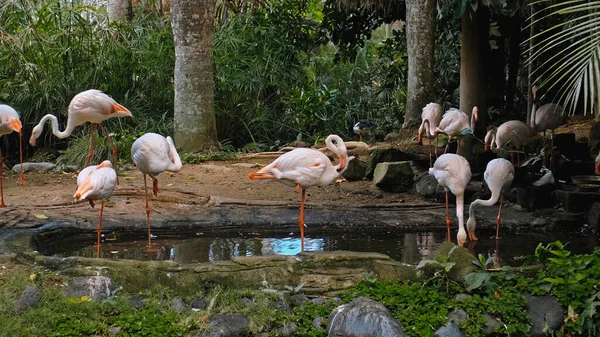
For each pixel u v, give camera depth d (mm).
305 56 16812
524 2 11242
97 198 5812
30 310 4562
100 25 13297
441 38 15133
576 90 4879
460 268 5047
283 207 7609
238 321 4699
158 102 13281
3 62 12570
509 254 6168
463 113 9633
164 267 5078
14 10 13133
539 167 8695
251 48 14609
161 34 13852
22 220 6645
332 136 6285
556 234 7000
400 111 14961
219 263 5188
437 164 6621
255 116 13820
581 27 4902
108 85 12773
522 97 14898
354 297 4934
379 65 16781
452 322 4707
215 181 9078
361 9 15227
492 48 13383
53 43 12844
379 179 8602
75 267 5078
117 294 4898
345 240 6742
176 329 4531
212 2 11477
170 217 7148
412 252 6234
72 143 11656
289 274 5160
